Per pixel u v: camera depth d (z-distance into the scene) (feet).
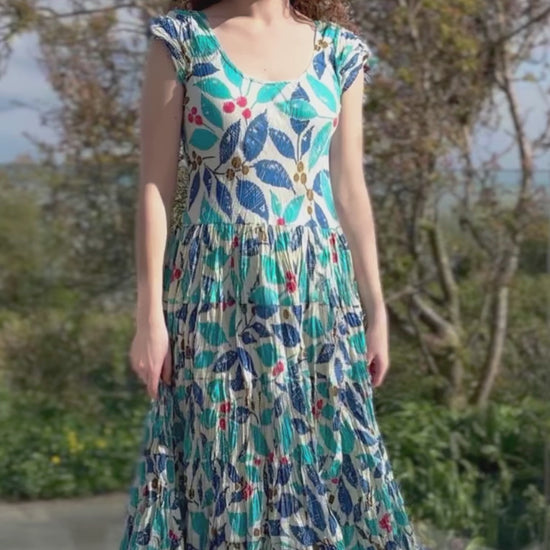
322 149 9.91
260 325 9.59
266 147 9.64
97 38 19.10
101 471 19.26
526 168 19.19
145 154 9.82
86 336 19.66
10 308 19.53
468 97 19.08
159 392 9.78
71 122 19.25
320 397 9.82
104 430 19.67
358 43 10.25
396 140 18.83
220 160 9.66
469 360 19.66
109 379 19.83
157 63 9.75
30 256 19.44
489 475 18.29
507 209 19.16
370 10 18.85
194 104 9.68
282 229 9.66
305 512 9.68
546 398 18.76
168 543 9.66
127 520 9.93
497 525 17.85
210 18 9.89
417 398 19.43
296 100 9.71
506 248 19.25
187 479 9.71
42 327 19.62
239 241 9.61
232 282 9.62
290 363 9.65
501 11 19.13
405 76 18.69
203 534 9.70
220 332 9.62
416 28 18.84
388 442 18.48
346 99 10.22
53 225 19.39
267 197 9.65
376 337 10.15
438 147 18.86
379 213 19.19
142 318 9.64
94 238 19.43
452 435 18.58
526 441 18.39
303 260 9.70
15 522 18.26
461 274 19.48
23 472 19.07
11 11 18.48
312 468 9.70
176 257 9.82
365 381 10.02
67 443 19.38
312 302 9.74
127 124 19.36
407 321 19.92
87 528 18.13
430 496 17.99
